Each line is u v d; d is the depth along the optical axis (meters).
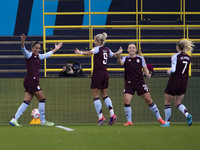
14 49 54.72
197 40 50.69
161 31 56.00
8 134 16.62
